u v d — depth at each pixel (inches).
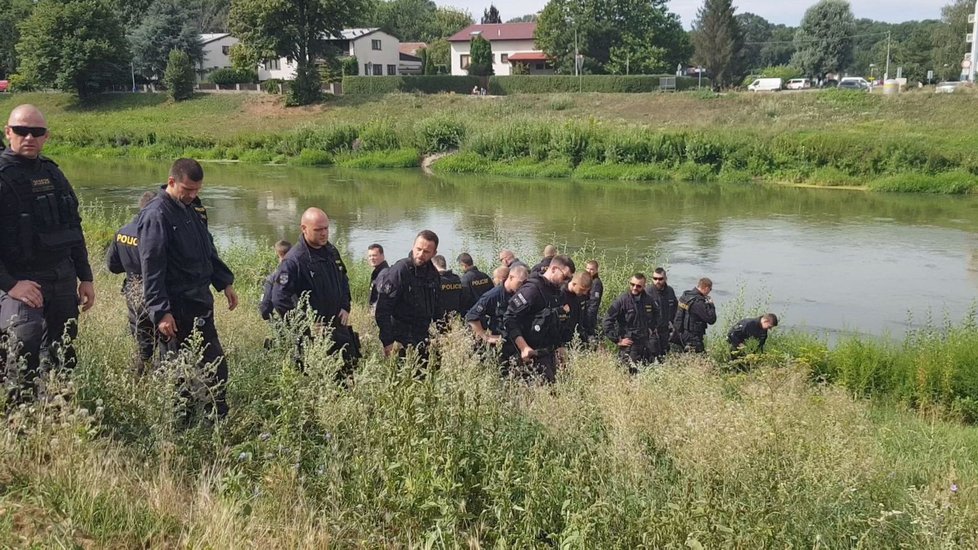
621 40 2910.9
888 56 3545.8
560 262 293.7
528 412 201.8
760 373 255.1
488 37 3430.1
